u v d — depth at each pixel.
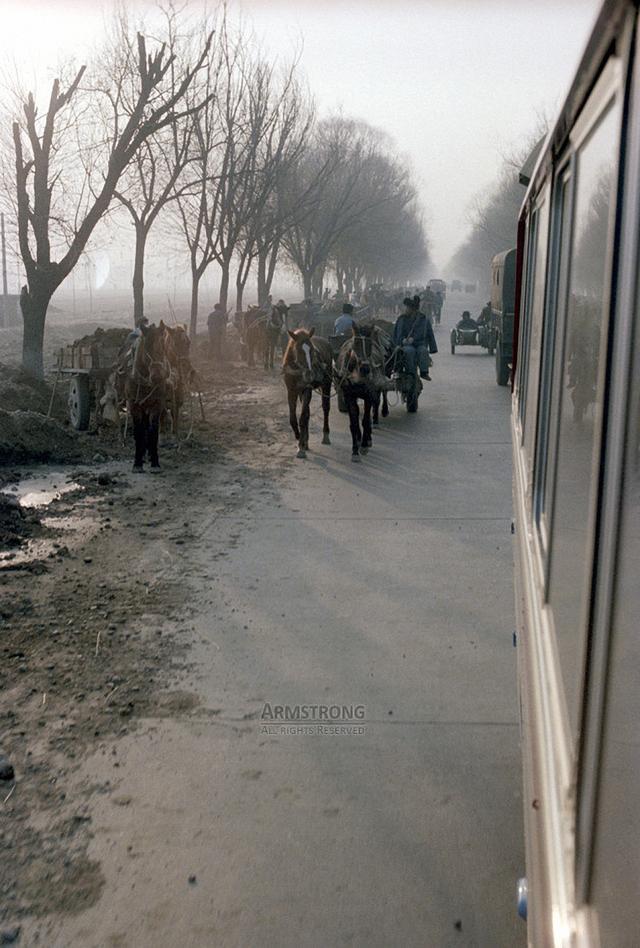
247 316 29.36
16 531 8.41
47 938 3.23
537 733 2.24
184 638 5.91
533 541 3.24
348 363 11.72
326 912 3.34
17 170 17.80
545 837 1.85
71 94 18.05
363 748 4.49
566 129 2.40
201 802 4.05
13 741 4.61
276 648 5.74
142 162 23.72
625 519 1.30
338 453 12.48
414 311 16.27
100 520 8.92
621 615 1.29
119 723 4.79
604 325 1.51
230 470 11.39
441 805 4.00
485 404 17.53
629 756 1.20
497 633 5.95
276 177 34.75
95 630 6.05
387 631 6.00
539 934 1.81
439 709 4.89
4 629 6.07
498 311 21.89
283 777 4.25
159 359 11.20
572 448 1.99
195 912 3.35
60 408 15.62
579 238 2.03
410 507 9.30
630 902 1.13
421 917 3.31
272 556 7.68
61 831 3.85
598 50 1.62
